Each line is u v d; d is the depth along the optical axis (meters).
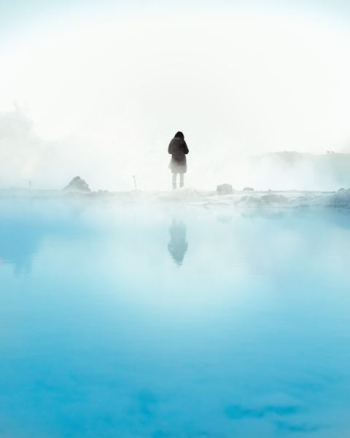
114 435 1.75
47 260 5.46
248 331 2.93
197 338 2.79
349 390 2.13
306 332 2.91
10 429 1.79
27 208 15.98
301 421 1.85
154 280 4.38
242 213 13.51
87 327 2.99
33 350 2.60
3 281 4.32
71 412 1.92
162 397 2.04
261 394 2.08
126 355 2.52
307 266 5.08
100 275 4.60
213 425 1.82
